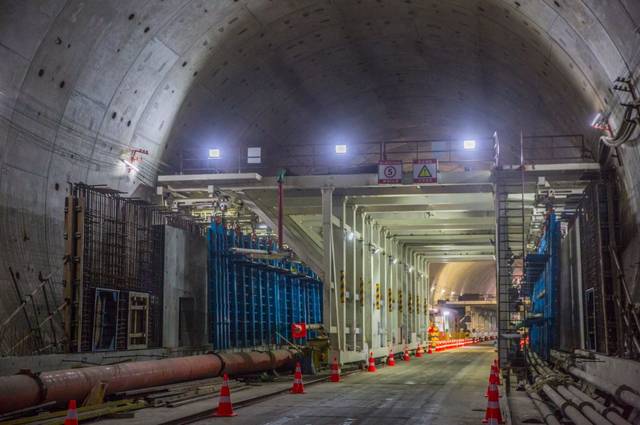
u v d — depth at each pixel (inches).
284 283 1529.3
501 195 1057.5
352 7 1036.5
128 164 965.2
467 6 963.3
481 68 1194.0
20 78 738.8
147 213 1000.2
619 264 834.8
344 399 730.2
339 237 1211.9
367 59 1247.5
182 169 1101.1
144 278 965.2
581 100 942.4
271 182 1104.2
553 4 761.6
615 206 896.9
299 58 1163.9
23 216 770.2
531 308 1379.2
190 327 1080.8
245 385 903.1
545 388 702.5
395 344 1656.0
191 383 823.7
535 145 1390.3
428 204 1310.3
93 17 771.4
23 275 757.9
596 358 716.7
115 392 670.5
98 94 857.5
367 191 1205.1
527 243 1460.4
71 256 799.7
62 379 588.1
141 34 852.0
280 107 1282.0
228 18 946.7
